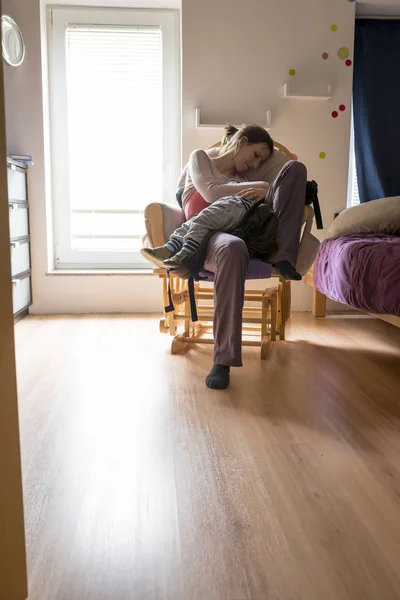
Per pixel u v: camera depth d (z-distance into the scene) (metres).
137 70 3.38
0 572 0.73
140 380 1.96
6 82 3.14
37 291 3.31
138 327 2.92
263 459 1.32
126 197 3.48
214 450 1.37
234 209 2.11
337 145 3.32
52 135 3.39
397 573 0.89
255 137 2.45
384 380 1.98
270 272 2.17
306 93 3.23
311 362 2.22
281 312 2.65
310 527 1.03
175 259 2.01
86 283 3.32
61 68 3.35
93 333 2.76
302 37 3.22
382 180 3.44
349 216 2.95
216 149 2.69
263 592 0.84
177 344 2.35
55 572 0.89
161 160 3.46
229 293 1.89
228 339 1.90
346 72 3.26
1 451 0.74
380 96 3.40
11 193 2.89
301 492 1.16
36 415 1.61
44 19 3.24
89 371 2.08
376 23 3.38
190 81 3.22
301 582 0.87
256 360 2.26
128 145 3.44
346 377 2.01
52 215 3.45
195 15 3.17
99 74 3.38
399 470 1.26
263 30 3.21
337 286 2.46
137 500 1.12
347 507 1.10
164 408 1.68
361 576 0.88
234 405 1.70
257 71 3.23
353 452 1.36
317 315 3.27
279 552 0.95
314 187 2.25
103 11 3.32
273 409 1.67
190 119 3.25
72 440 1.43
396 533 1.01
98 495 1.14
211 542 0.98
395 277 1.90
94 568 0.90
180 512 1.08
